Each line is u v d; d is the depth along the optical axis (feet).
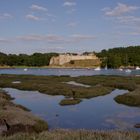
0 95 191.31
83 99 193.36
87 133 61.82
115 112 143.84
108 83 295.89
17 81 349.20
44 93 230.07
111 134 59.57
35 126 103.24
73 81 357.20
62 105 167.53
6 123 101.04
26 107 160.04
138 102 167.84
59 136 58.54
